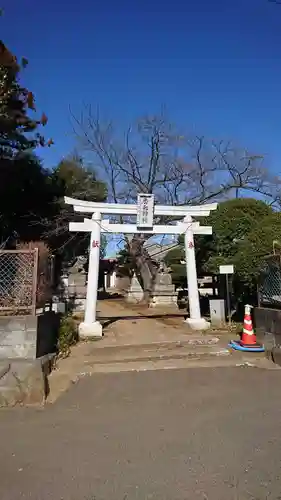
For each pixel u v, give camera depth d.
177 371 6.96
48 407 5.16
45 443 3.95
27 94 9.80
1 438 4.10
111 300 27.61
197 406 5.07
